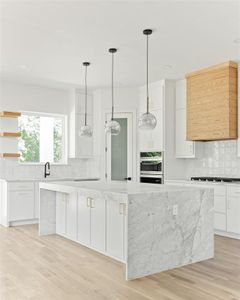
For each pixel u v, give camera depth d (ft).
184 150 20.35
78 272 11.30
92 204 14.06
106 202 13.15
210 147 20.16
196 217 12.69
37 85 22.00
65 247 14.52
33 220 20.42
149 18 11.56
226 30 12.61
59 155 23.86
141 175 22.24
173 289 9.84
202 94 18.61
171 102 20.90
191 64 17.40
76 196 15.28
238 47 14.65
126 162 22.62
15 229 18.52
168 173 20.66
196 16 11.37
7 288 9.88
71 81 20.86
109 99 22.91
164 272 11.42
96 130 23.35
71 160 23.67
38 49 14.87
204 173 20.45
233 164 18.83
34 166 22.03
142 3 10.47
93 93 23.73
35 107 22.18
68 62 16.84
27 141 22.43
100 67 17.80
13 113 20.54
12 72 18.69
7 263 12.26
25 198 19.88
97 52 15.30
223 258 13.05
